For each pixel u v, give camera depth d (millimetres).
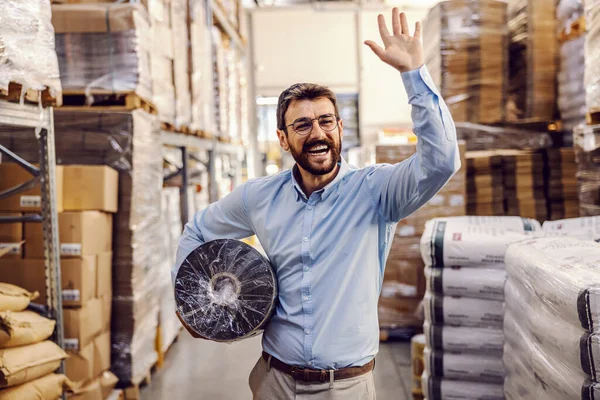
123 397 3512
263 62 10578
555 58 4375
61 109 3572
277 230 1762
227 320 1749
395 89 10484
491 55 4391
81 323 3074
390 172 1664
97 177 3262
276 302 1763
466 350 2719
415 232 4383
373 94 10516
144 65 3781
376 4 10258
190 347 4594
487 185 4434
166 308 4336
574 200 4336
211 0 6012
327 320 1677
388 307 4461
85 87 3639
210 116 5836
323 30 10508
